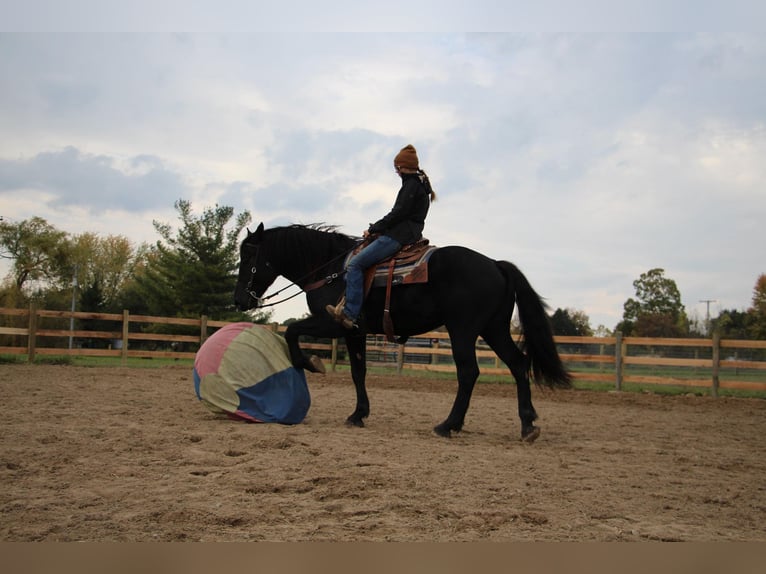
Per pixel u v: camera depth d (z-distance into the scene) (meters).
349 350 7.96
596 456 6.58
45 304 38.75
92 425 7.12
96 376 13.90
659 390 16.84
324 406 10.25
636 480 5.45
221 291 33.72
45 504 4.17
